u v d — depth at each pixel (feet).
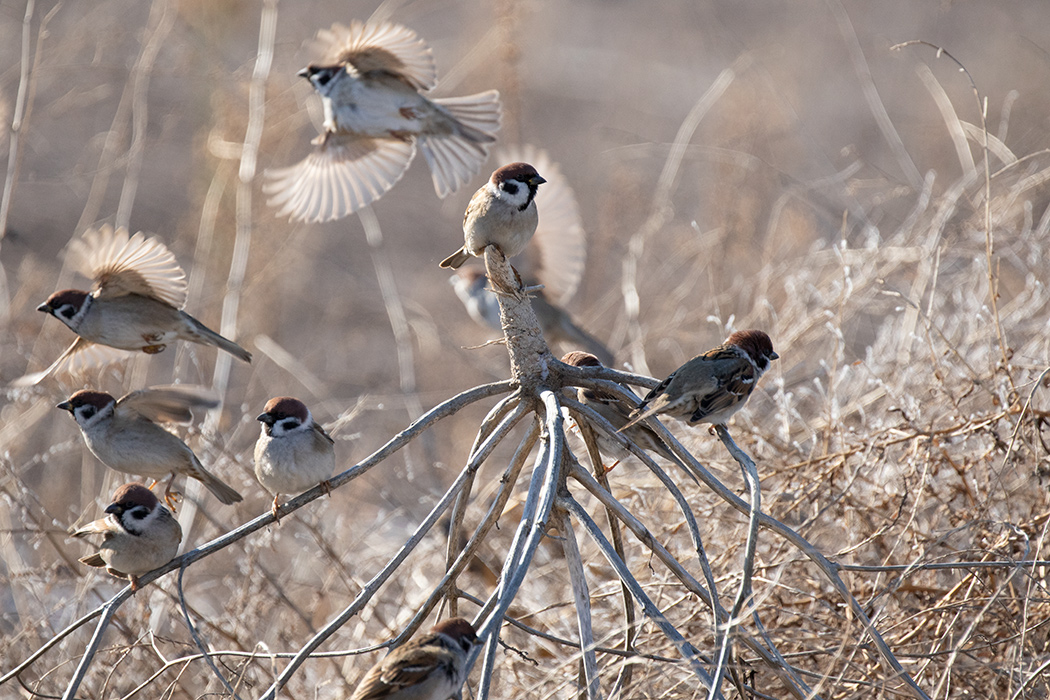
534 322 26.00
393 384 55.36
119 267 25.67
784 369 41.45
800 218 53.67
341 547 37.96
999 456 31.91
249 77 59.47
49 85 63.77
